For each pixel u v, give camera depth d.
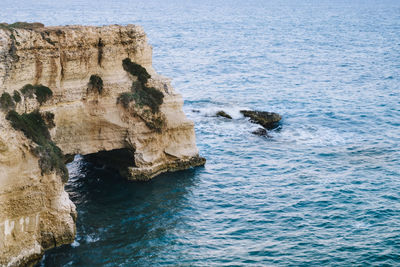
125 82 43.22
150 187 42.66
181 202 40.03
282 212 38.31
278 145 53.16
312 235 34.94
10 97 31.92
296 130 58.31
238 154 50.44
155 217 37.56
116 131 43.03
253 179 44.47
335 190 41.78
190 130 47.09
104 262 31.77
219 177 44.97
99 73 41.88
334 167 47.00
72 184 42.78
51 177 32.28
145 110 43.72
